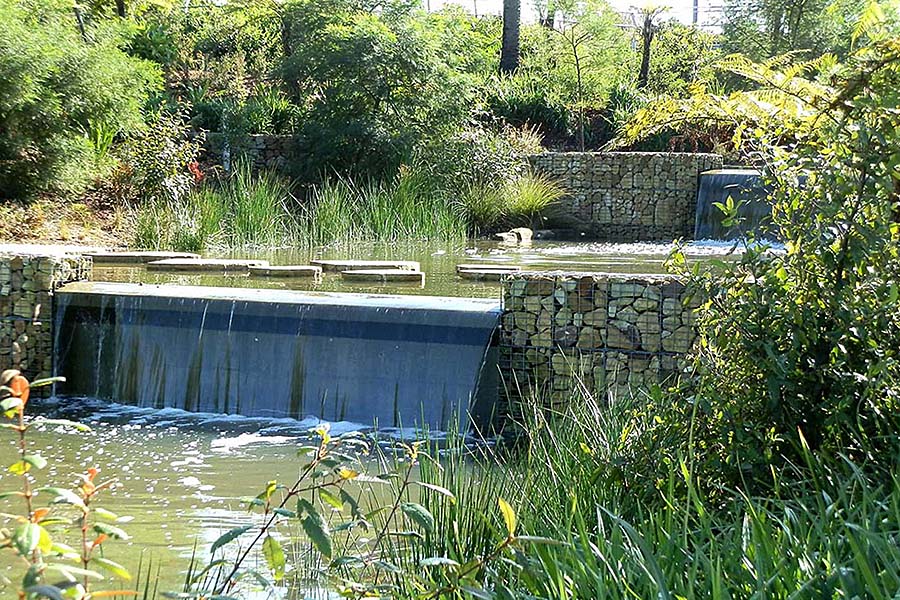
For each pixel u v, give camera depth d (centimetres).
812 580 249
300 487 547
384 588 316
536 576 293
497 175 1872
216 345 757
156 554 439
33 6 1538
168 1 2428
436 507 386
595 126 2564
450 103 1927
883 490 346
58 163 1448
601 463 404
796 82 436
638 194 1919
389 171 1855
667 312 649
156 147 1630
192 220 1427
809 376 392
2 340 796
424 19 2333
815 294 400
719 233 1778
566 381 672
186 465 595
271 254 1327
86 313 791
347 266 1105
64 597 229
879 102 389
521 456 508
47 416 722
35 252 830
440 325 707
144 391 773
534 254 1366
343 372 728
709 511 373
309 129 1909
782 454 394
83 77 1464
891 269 396
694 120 498
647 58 2953
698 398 384
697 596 272
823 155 412
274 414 741
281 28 2653
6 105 1373
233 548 446
